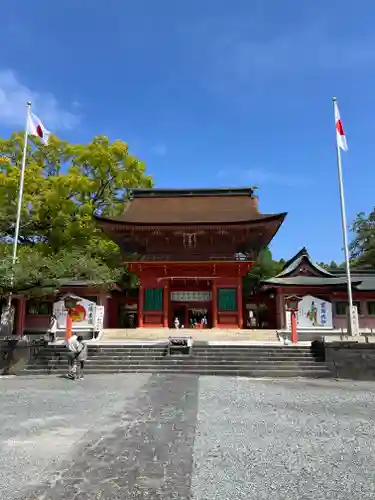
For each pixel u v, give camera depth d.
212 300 35.50
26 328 37.75
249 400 13.77
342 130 28.95
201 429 10.12
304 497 6.32
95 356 21.95
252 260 34.94
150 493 6.42
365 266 56.97
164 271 35.88
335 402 13.65
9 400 13.66
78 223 38.41
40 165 40.50
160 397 14.13
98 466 7.58
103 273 26.17
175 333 30.70
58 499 6.18
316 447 8.78
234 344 24.05
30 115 27.91
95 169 41.00
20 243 38.31
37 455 8.18
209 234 36.53
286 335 29.33
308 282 38.00
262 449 8.61
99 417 11.30
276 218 33.38
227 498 6.26
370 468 7.57
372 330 36.47
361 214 59.59
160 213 39.03
